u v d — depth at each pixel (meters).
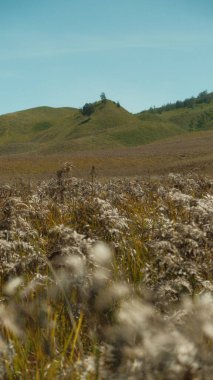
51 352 2.94
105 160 123.31
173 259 4.30
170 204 8.22
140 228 6.22
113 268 4.43
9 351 2.84
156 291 3.50
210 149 126.88
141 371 1.96
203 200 6.89
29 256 4.53
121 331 2.16
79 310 3.34
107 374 2.07
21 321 3.03
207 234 5.07
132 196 11.07
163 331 2.12
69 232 4.49
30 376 2.83
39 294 3.56
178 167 87.44
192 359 1.92
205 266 4.31
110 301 3.15
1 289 4.13
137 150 148.12
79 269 3.36
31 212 7.60
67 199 10.36
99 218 6.20
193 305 2.58
